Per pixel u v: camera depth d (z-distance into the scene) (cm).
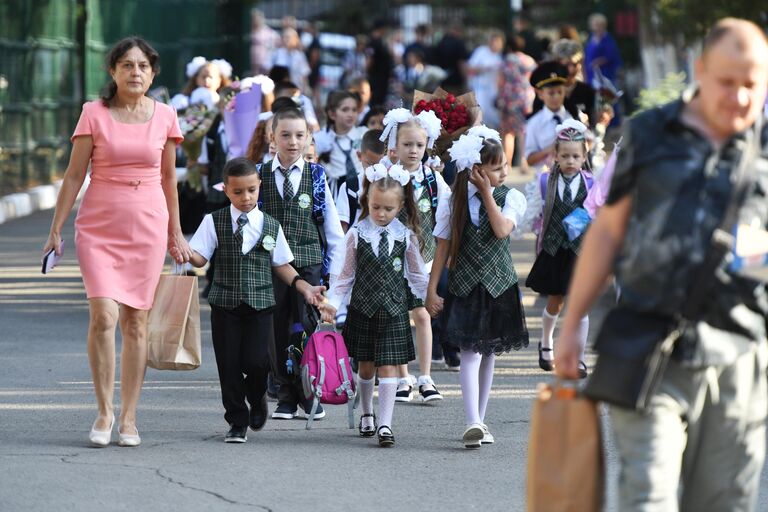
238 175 1822
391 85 7412
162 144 1827
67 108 5750
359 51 9375
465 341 1842
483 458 1761
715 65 1027
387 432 1822
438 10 14138
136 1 6581
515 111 6219
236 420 1838
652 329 1038
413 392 2200
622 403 1027
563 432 1043
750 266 1038
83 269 1800
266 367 1850
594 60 5972
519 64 6234
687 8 4622
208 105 2952
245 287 1823
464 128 2422
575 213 2322
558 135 2378
